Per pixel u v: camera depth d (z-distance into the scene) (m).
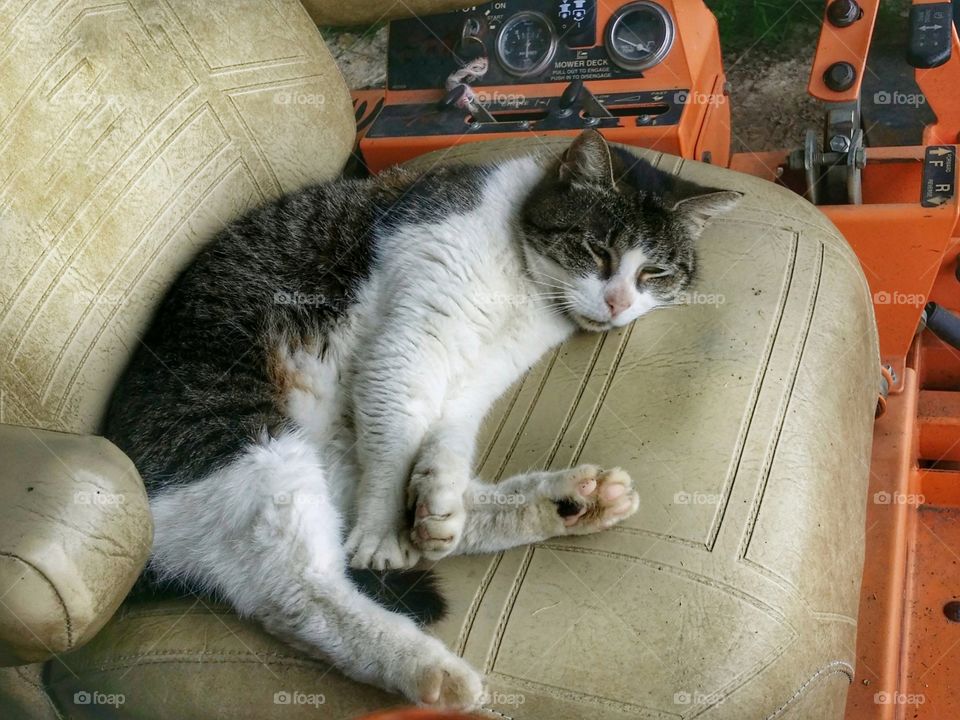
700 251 0.78
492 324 0.77
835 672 0.59
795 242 0.76
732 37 1.49
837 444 0.66
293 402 0.74
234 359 0.72
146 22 0.71
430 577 0.60
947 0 0.96
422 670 0.54
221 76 0.76
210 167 0.76
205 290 0.73
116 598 0.49
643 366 0.70
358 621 0.58
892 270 0.94
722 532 0.58
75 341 0.66
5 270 0.62
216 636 0.59
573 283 0.77
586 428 0.67
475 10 1.00
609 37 0.96
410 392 0.71
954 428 1.00
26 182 0.63
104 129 0.68
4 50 0.62
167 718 0.57
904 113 1.06
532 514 0.61
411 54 1.02
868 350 0.75
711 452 0.63
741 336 0.69
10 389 0.61
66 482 0.46
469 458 0.68
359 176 1.00
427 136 0.98
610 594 0.56
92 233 0.67
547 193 0.80
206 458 0.66
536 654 0.55
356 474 0.72
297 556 0.61
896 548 0.85
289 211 0.78
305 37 0.83
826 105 0.95
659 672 0.53
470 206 0.80
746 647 0.54
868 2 0.93
